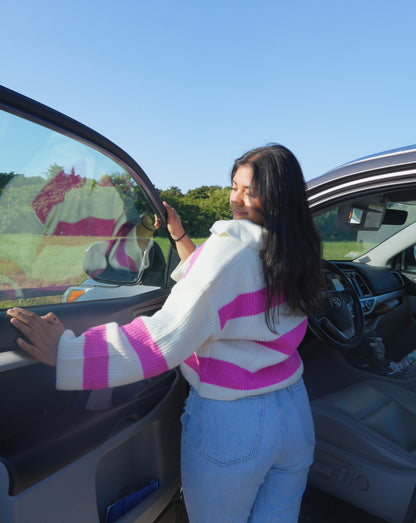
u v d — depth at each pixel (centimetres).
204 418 102
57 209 119
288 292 101
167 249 172
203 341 95
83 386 88
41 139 110
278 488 112
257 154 107
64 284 124
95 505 116
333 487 187
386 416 200
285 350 107
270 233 101
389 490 170
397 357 352
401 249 370
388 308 332
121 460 136
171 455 150
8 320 96
